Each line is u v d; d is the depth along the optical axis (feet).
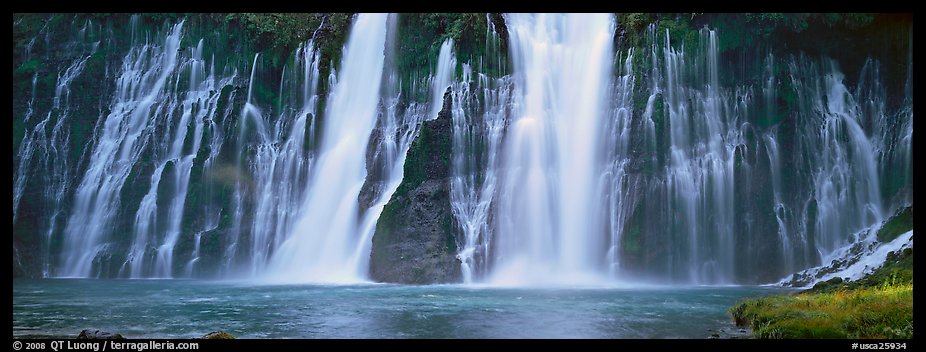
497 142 130.52
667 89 128.57
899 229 117.60
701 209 123.24
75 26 160.86
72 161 152.46
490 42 139.03
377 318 68.90
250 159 144.25
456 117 131.23
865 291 68.39
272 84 151.74
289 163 143.23
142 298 88.79
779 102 131.34
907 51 133.59
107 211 145.48
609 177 125.49
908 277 80.23
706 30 132.36
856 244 122.31
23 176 150.82
